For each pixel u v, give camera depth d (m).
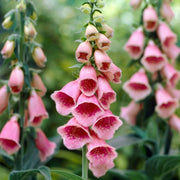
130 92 0.88
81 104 0.64
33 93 0.77
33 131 0.78
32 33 0.75
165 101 0.85
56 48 1.42
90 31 0.62
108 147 0.64
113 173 0.87
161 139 0.89
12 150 0.74
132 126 0.91
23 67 0.75
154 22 0.87
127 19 1.52
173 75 0.89
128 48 0.89
